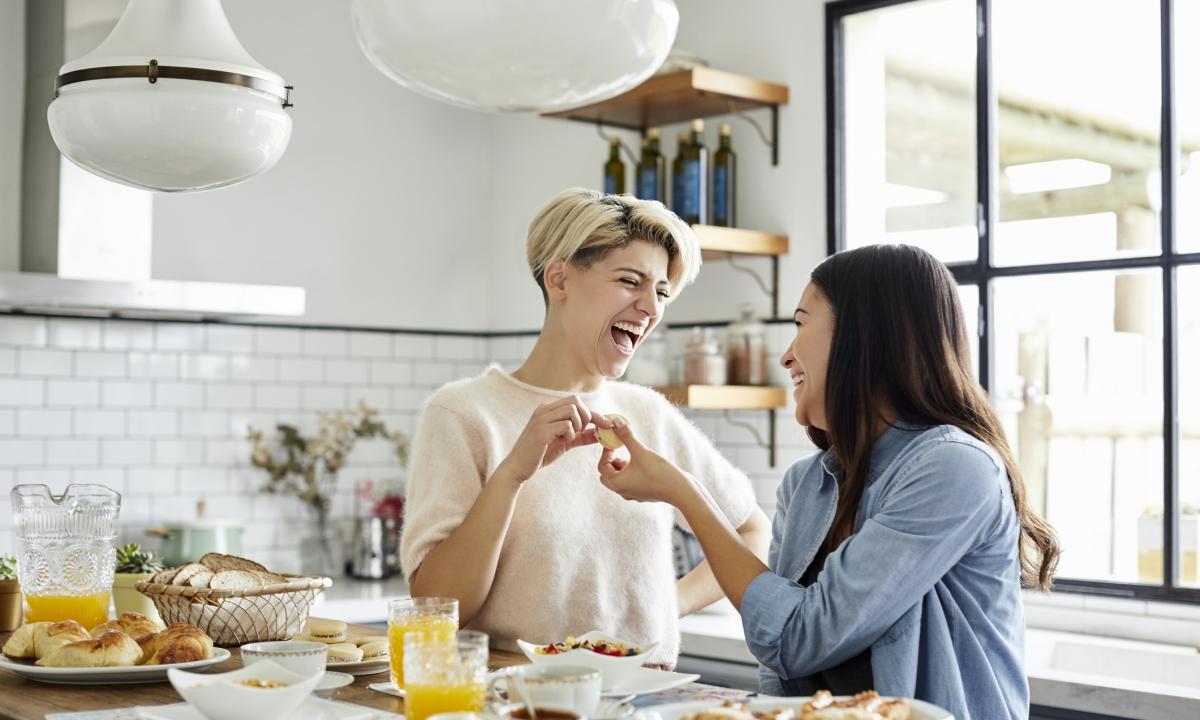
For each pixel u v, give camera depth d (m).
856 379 1.84
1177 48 3.58
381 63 1.79
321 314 4.80
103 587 2.14
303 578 2.20
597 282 2.12
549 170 5.01
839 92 4.17
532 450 1.93
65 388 4.27
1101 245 3.69
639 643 2.16
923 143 4.02
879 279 1.85
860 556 1.70
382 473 4.95
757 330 4.21
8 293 3.72
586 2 1.64
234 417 4.61
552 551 2.09
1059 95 3.77
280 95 1.94
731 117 4.41
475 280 5.22
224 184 1.98
